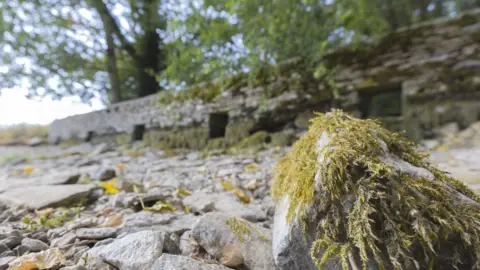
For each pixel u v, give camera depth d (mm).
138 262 345
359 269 276
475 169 801
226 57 1630
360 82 1592
